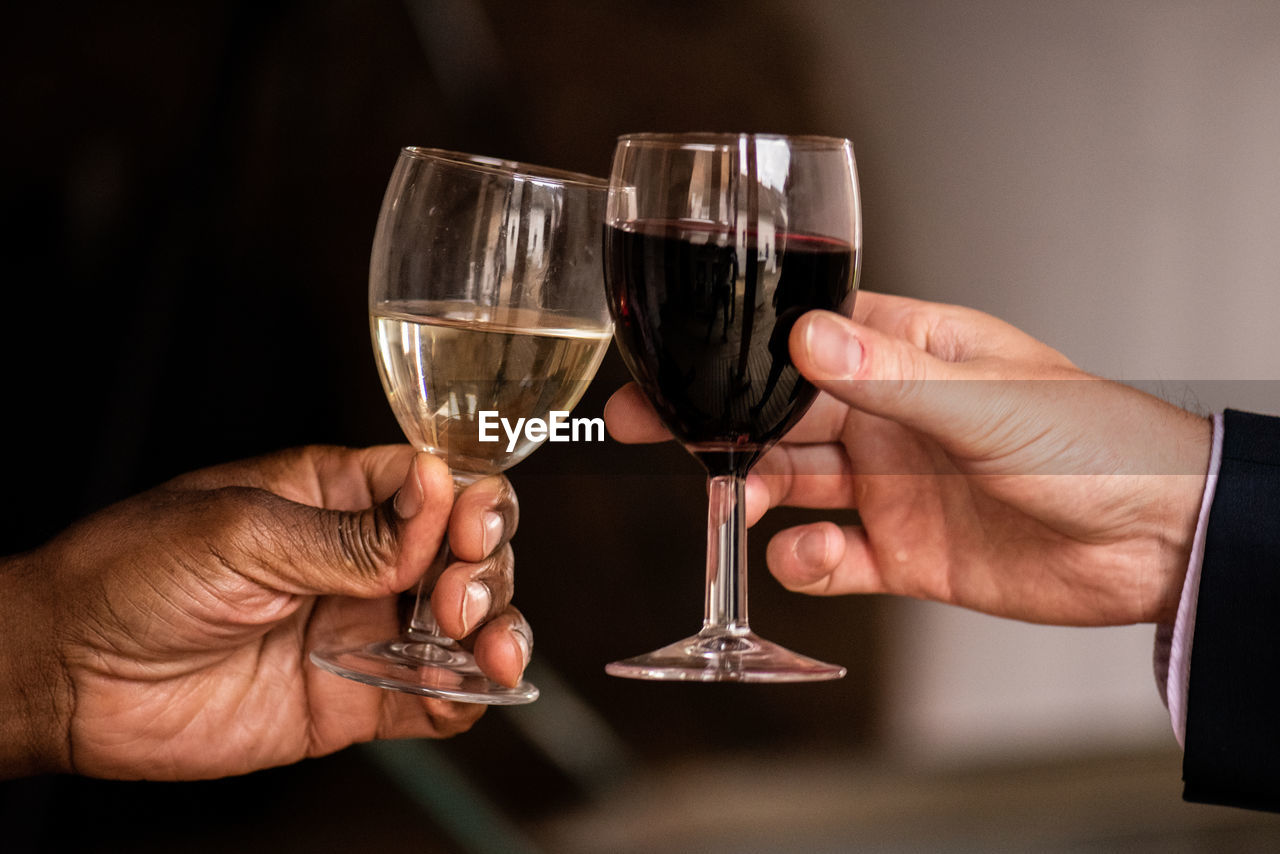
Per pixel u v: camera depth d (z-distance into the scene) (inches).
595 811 62.6
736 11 64.6
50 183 60.7
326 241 63.5
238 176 61.6
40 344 61.0
